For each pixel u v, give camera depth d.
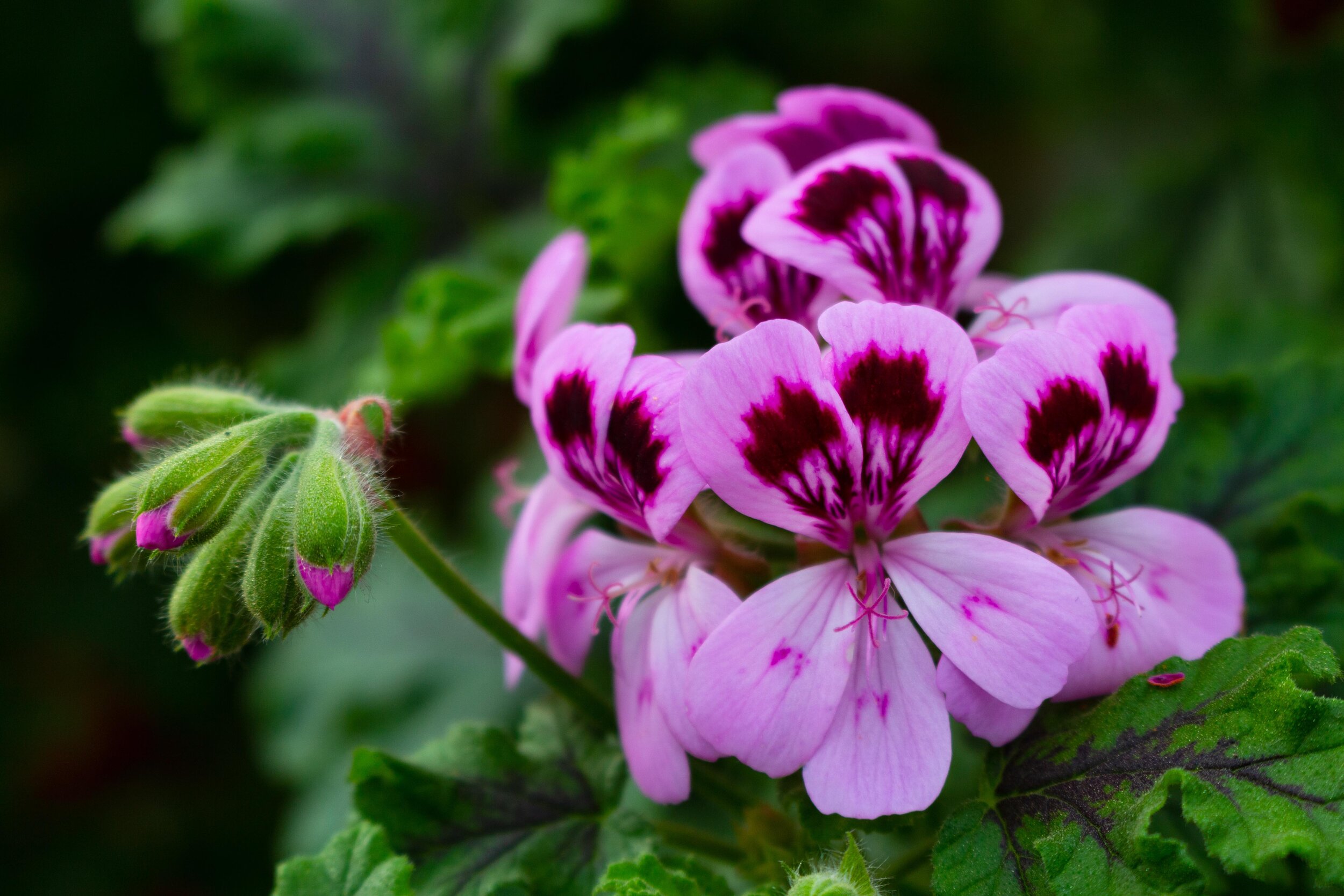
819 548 0.32
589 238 0.38
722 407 0.30
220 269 0.44
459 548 0.44
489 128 0.45
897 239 0.32
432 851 0.33
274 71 0.45
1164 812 0.33
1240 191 0.47
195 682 0.61
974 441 0.33
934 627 0.31
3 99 0.57
